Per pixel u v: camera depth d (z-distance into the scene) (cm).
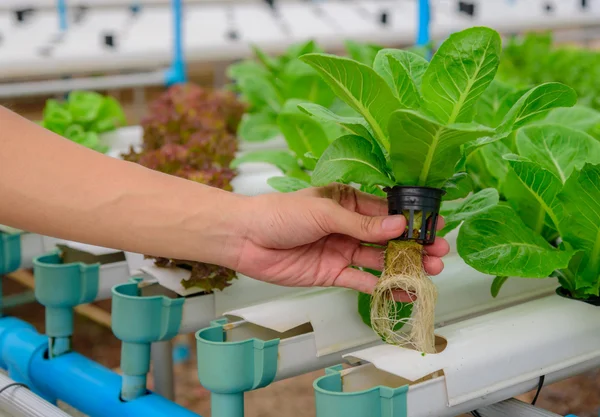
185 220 102
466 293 125
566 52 273
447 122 99
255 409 211
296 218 100
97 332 263
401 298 102
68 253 146
